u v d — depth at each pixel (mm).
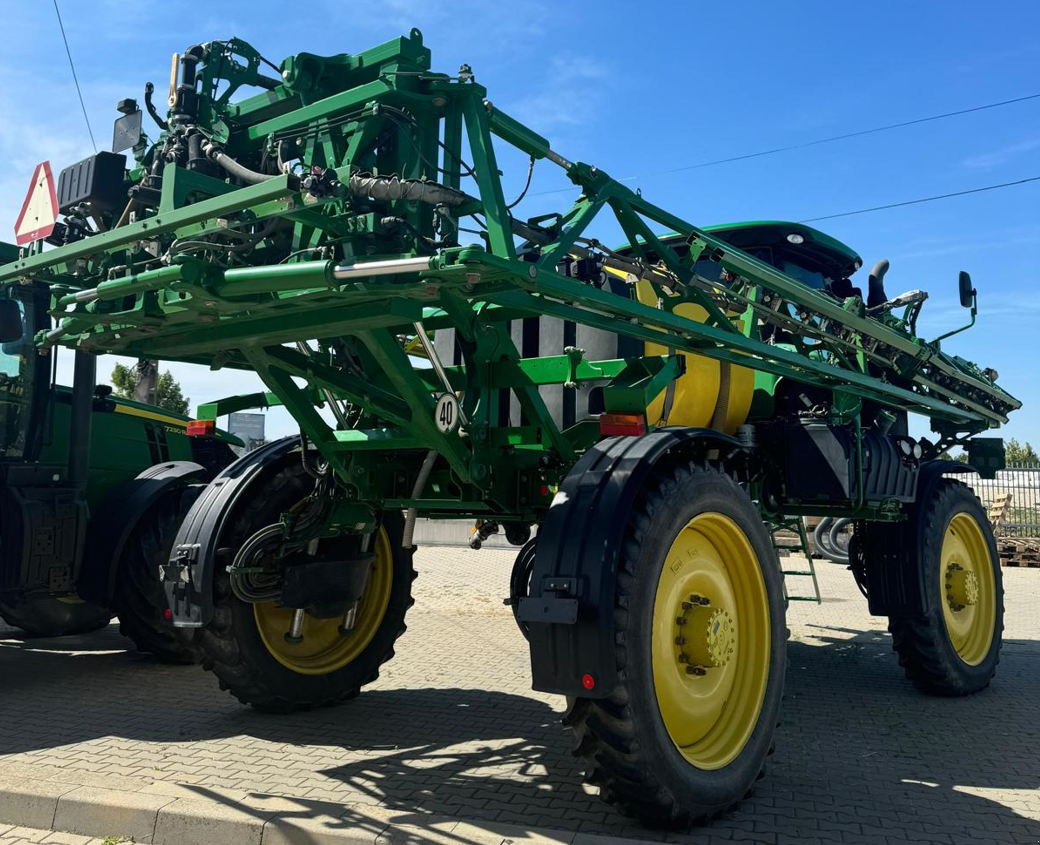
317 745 3887
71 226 3420
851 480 4559
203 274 2764
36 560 5129
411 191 2672
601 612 2734
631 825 2969
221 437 7340
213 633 4113
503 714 4461
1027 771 3637
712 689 3301
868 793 3354
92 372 5512
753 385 4824
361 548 4590
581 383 4074
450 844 2684
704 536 3418
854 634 7184
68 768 3480
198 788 3180
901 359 5391
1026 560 13578
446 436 3465
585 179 3277
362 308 2893
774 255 5578
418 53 2990
